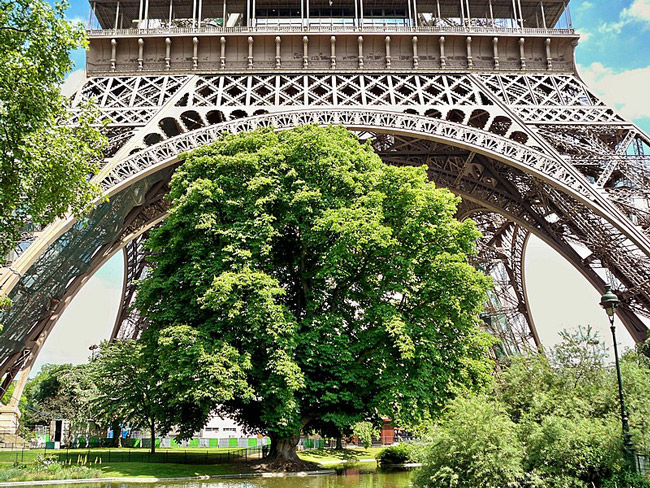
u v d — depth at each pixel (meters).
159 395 34.75
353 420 31.81
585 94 44.97
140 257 67.19
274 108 42.28
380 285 33.28
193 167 34.91
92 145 27.05
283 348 29.72
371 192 32.81
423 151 51.19
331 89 43.91
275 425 31.08
